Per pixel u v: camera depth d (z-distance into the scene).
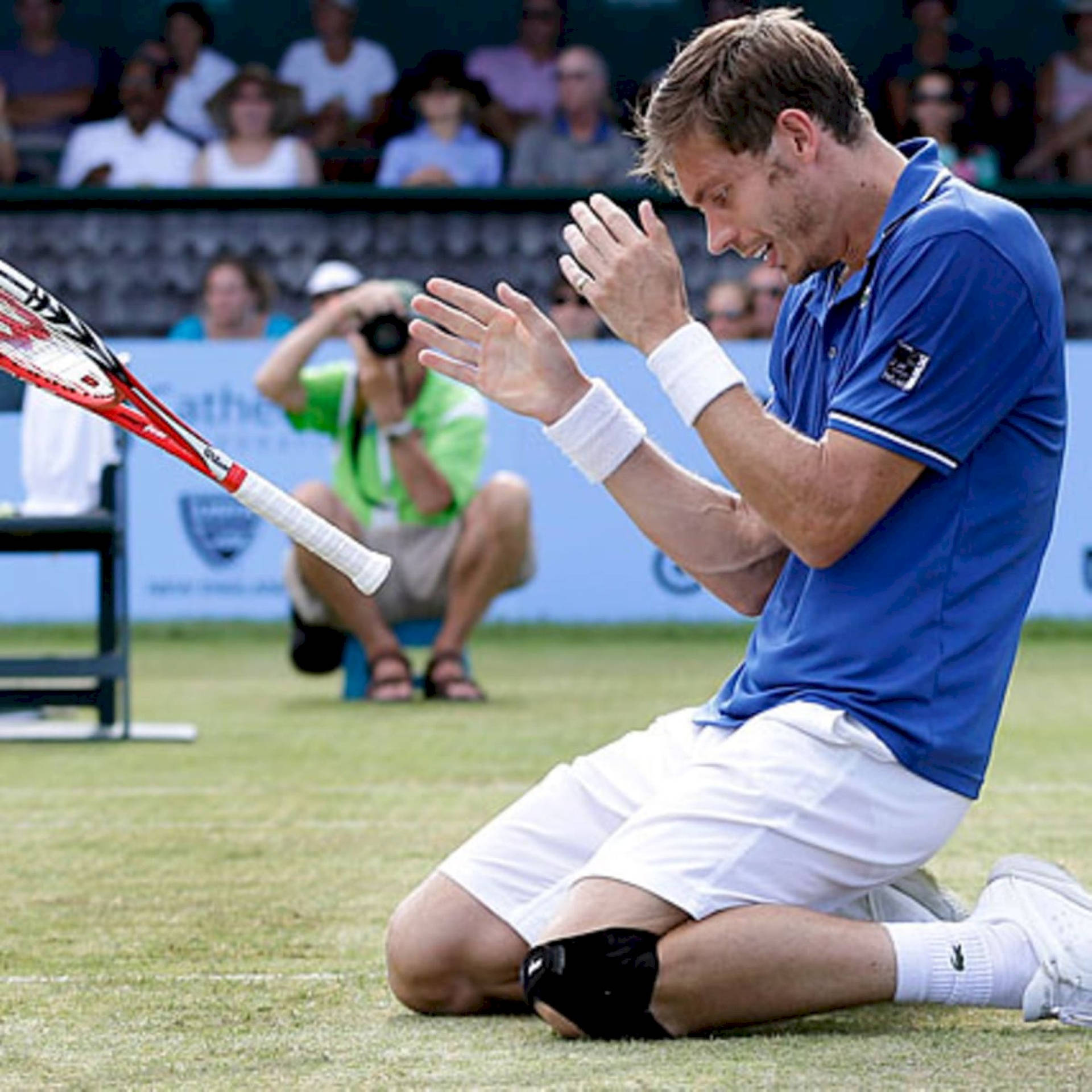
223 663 40.16
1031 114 53.22
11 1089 10.98
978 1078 10.78
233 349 42.62
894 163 12.39
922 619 12.10
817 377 12.95
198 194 49.25
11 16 53.91
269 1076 11.20
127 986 14.12
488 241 49.72
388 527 34.00
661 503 13.51
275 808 23.16
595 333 45.25
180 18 52.06
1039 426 12.31
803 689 12.34
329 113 53.66
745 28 12.23
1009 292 11.96
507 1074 11.05
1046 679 36.69
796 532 12.05
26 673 29.47
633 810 13.02
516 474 44.06
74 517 29.05
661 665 38.78
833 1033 12.12
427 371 33.72
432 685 34.03
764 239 12.43
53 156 53.66
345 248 49.75
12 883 18.55
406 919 13.00
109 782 25.36
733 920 11.85
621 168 51.97
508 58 53.34
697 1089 10.56
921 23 54.00
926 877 13.53
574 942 11.84
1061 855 19.44
